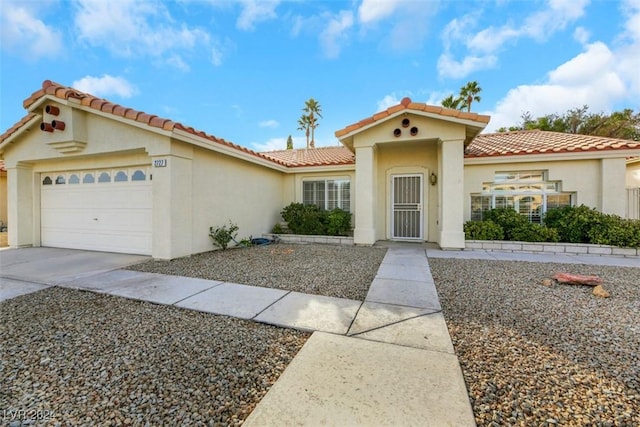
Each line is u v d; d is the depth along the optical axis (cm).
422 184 1148
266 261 773
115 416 215
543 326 366
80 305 452
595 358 290
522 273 633
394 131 988
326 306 439
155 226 788
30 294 507
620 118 2470
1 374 271
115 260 782
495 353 301
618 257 814
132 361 292
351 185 1287
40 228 1034
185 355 304
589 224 888
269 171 1271
